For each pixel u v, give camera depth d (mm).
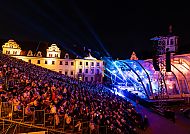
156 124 32438
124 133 23406
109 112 24562
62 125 17594
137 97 48094
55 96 20719
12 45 88812
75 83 48031
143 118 33094
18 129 15102
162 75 44906
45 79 33875
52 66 91750
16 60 53312
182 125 33094
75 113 19844
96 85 61469
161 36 41750
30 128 15586
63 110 18406
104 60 96938
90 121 19141
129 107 34375
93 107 23203
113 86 60250
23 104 16359
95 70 95250
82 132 18469
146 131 28344
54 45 92750
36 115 16750
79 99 25375
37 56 90625
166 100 47469
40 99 18594
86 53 96625
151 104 45125
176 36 52969
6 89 20047
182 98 49906
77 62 93812
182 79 53906
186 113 40500
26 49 91750
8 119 14922
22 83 23047
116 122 23109
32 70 44031
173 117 35688
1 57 45344
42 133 15766
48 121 16953
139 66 54031
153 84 52375
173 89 53562
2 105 15586
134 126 28359
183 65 52969
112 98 36938
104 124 20875
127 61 54562
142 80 54031
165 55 41281
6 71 26078
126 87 58969
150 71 52562
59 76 53844
